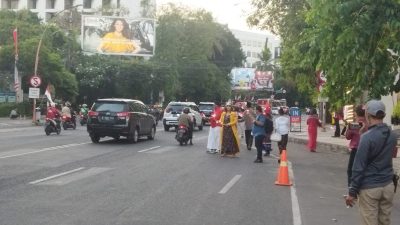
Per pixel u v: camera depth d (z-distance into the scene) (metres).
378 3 10.05
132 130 24.64
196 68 73.31
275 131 19.95
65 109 35.25
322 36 10.59
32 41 48.53
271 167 16.98
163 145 24.27
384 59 10.58
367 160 6.27
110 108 24.30
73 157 18.02
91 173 14.25
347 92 11.90
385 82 10.57
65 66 56.38
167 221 8.79
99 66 60.12
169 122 36.78
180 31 68.12
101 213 9.29
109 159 17.78
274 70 97.44
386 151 6.27
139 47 57.50
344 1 10.06
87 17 56.84
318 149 25.47
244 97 104.12
